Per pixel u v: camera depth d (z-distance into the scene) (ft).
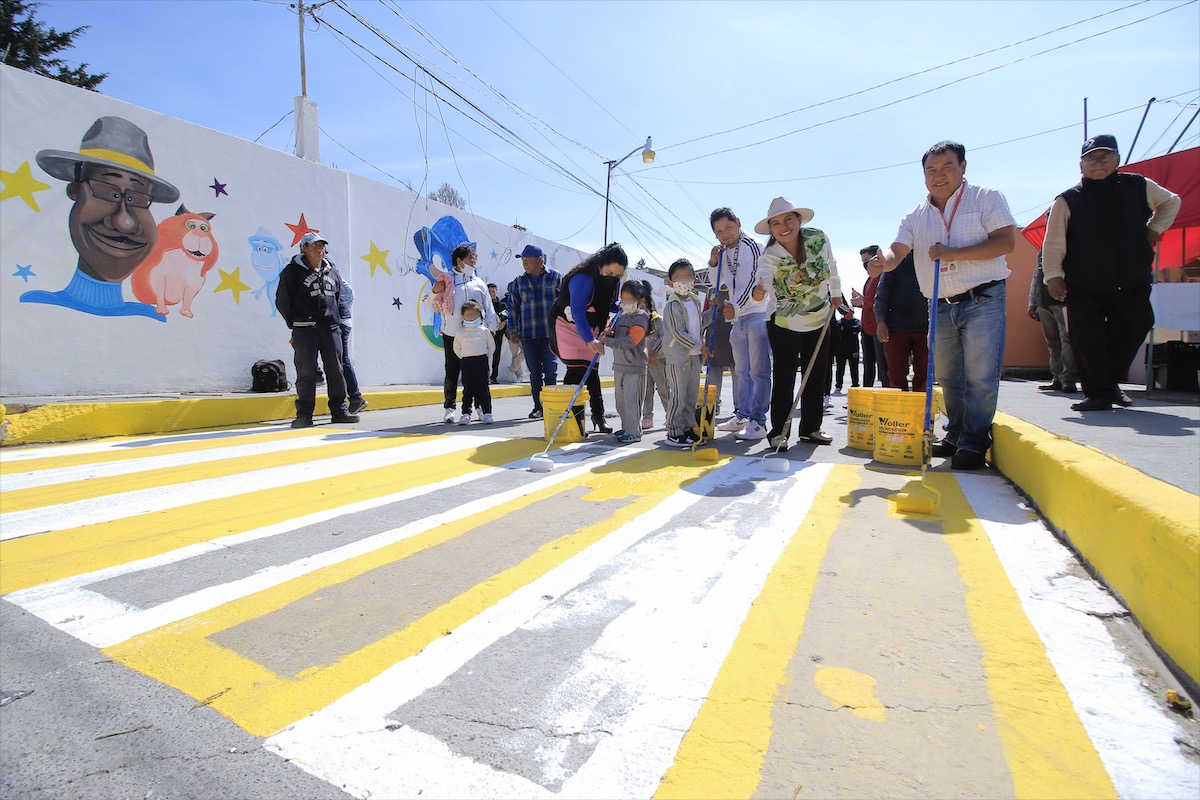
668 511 9.55
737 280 17.19
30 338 21.25
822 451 14.96
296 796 3.75
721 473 12.24
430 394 30.68
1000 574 6.82
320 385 27.50
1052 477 8.43
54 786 3.84
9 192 20.68
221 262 26.50
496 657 5.31
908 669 5.00
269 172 28.22
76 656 5.34
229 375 26.86
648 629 5.75
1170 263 30.50
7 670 5.11
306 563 7.50
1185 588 4.73
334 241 31.19
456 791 3.78
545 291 22.13
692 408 16.40
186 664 5.22
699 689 4.79
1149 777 3.76
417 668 5.16
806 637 5.53
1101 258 15.16
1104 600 6.13
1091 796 3.63
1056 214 15.62
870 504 9.77
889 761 3.98
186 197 25.26
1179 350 20.65
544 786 3.81
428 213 37.45
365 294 33.45
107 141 22.93
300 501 10.34
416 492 10.93
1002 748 4.07
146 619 6.03
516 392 36.73
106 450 15.26
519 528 8.80
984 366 12.01
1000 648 5.28
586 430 18.95
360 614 6.14
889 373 17.94
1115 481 6.65
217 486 11.42
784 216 14.28
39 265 21.42
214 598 6.50
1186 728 4.22
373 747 4.19
